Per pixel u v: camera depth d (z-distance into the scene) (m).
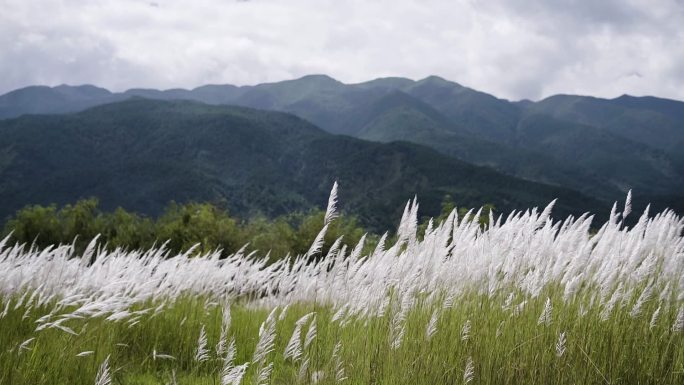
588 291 6.15
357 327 6.12
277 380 5.44
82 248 30.12
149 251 8.58
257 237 28.78
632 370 5.20
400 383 5.19
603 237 6.45
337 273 6.41
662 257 6.63
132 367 6.20
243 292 8.77
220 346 5.03
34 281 7.19
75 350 5.62
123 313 5.71
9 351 5.09
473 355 5.27
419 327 5.64
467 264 6.42
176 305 8.02
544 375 5.12
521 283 6.22
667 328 5.47
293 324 6.94
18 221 33.78
